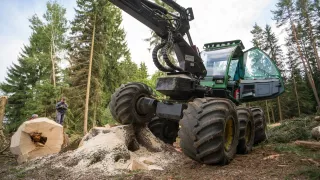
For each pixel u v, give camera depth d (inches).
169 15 156.5
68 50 753.0
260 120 225.0
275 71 266.8
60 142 190.4
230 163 138.9
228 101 137.9
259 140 227.9
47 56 932.6
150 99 159.3
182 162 147.0
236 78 213.0
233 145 140.7
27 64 941.8
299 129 251.9
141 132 169.5
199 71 159.6
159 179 108.8
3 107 266.1
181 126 125.4
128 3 137.7
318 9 1092.5
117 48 950.4
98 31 753.6
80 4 741.3
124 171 124.3
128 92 164.2
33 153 180.2
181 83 142.1
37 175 123.0
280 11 1149.1
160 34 151.9
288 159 146.3
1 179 126.0
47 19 928.3
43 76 955.3
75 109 705.0
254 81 242.4
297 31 1127.0
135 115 163.8
